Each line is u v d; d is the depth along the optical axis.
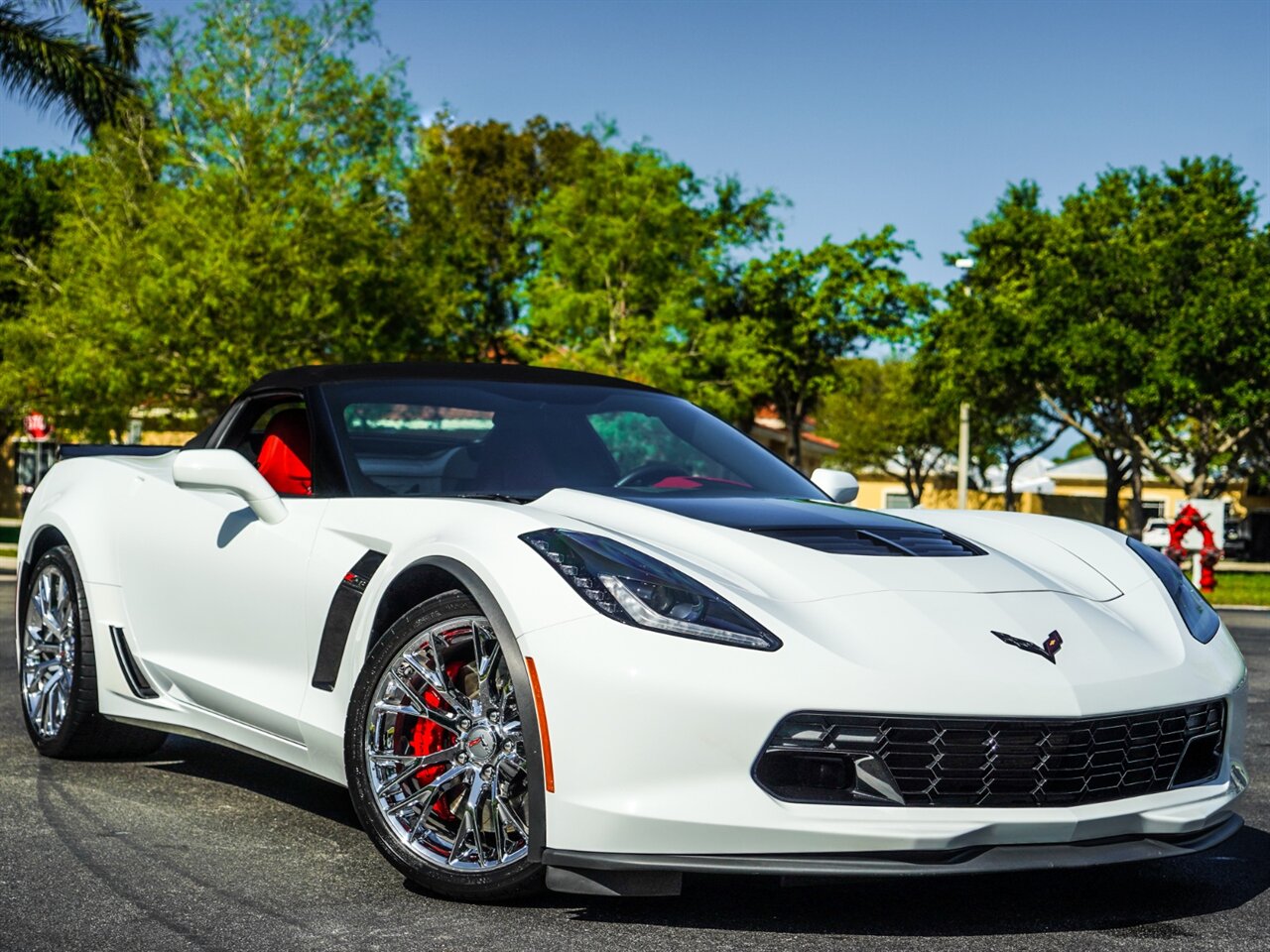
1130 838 2.89
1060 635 2.97
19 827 3.64
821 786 2.73
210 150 19.86
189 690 4.02
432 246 22.16
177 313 18.77
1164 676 2.98
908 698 2.70
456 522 3.21
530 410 4.09
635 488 3.78
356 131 21.02
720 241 36.94
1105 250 27.77
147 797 4.02
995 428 44.12
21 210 33.94
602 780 2.75
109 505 4.50
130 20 18.08
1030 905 3.07
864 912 2.98
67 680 4.57
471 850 3.00
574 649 2.79
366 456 3.77
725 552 3.11
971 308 29.64
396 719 3.19
